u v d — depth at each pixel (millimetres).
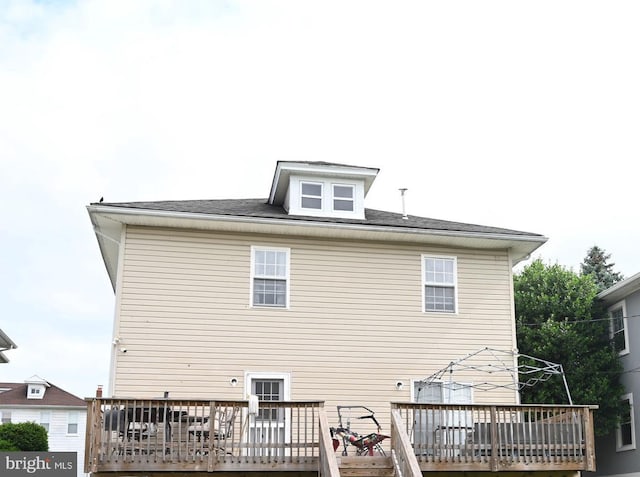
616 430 22922
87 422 12023
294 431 15047
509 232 17359
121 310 15211
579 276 26812
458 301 16984
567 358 23344
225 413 12523
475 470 12930
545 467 13227
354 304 16391
